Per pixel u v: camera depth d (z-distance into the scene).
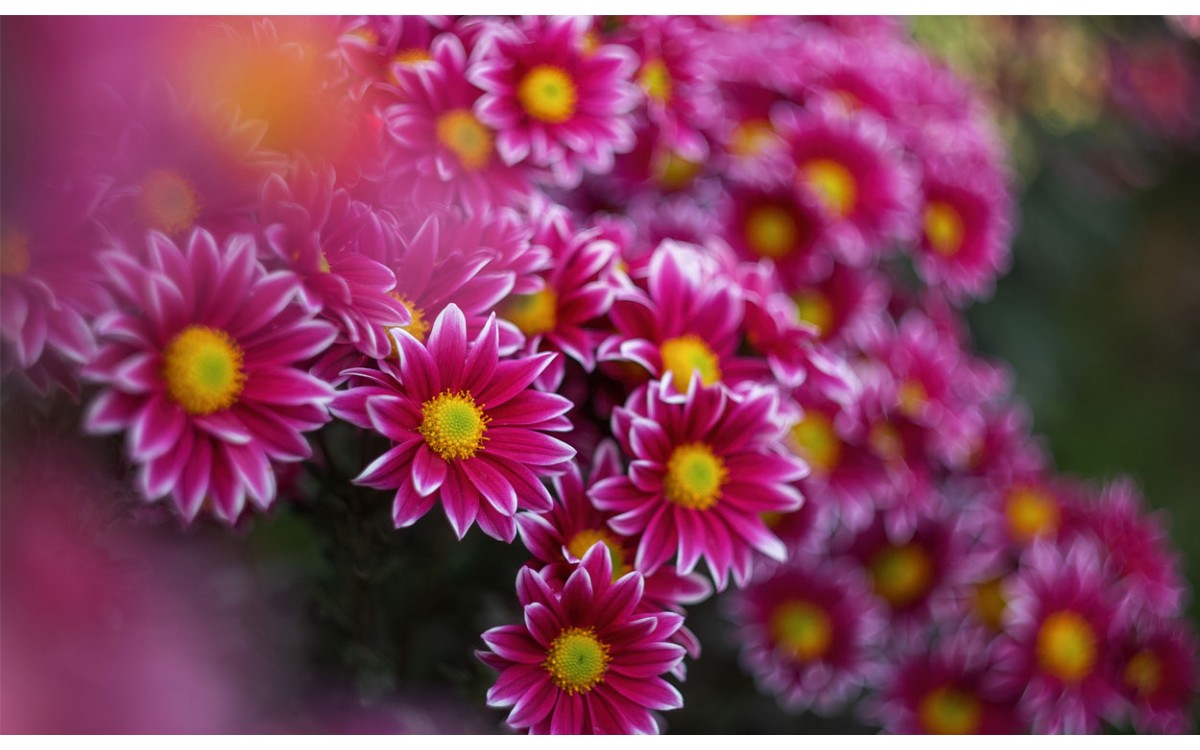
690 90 0.69
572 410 0.59
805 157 0.72
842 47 0.78
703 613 0.71
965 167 0.79
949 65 1.02
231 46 0.56
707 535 0.57
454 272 0.55
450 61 0.61
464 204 0.61
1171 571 0.74
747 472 0.58
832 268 0.72
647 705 0.54
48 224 0.51
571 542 0.56
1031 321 1.18
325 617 0.63
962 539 0.73
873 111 0.75
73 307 0.51
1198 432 1.41
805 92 0.73
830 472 0.68
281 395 0.52
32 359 0.50
